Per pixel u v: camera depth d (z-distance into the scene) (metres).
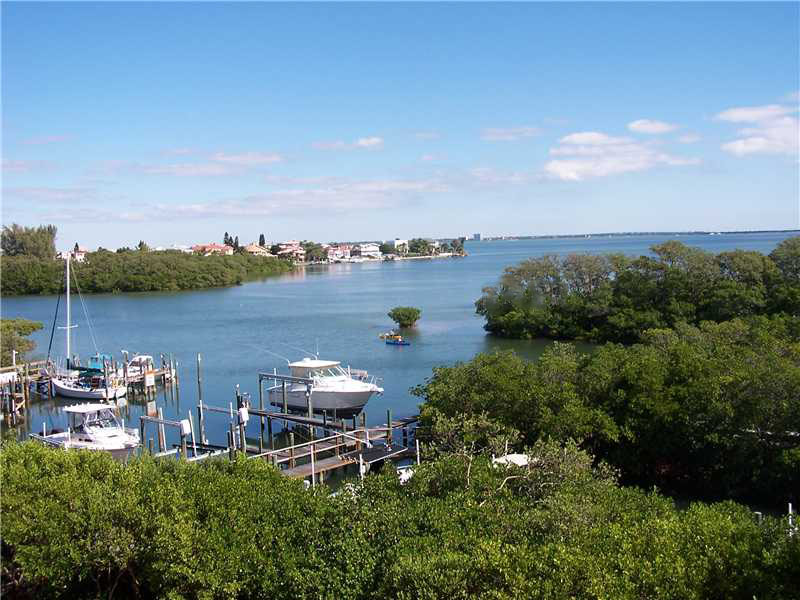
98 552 20.41
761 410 33.50
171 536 20.27
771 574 17.50
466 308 130.12
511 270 100.69
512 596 16.03
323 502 22.59
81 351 87.69
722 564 17.80
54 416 59.97
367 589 18.50
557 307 95.75
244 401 54.25
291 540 21.09
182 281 179.62
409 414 54.59
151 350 87.38
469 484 23.33
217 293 170.50
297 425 52.41
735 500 34.25
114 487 22.98
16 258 167.75
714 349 45.25
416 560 17.20
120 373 69.44
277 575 19.88
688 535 19.31
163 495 21.64
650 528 19.34
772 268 85.69
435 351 83.81
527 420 38.91
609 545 18.47
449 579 16.47
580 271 97.88
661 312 88.50
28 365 66.62
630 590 16.25
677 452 36.72
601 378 39.56
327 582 18.81
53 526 20.45
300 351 84.81
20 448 25.33
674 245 92.31
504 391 39.41
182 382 69.56
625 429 36.66
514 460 30.20
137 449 42.28
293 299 153.12
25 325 79.56
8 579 22.44
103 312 129.50
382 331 100.88
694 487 36.66
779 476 32.53
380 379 67.19
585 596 15.96
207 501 22.22
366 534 20.31
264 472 25.77
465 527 20.06
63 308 136.25
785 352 43.28
